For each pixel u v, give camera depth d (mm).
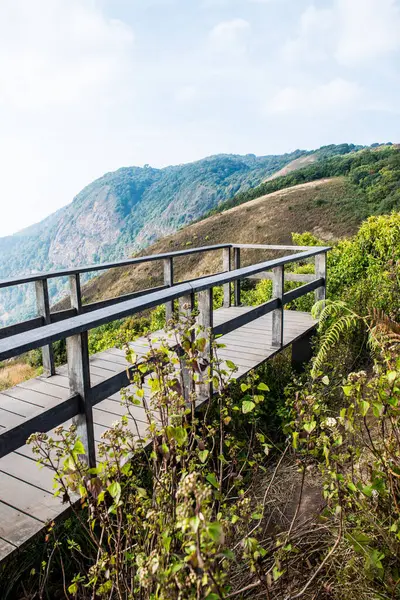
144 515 1577
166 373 1782
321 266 5309
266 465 2895
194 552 1025
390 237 6594
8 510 2057
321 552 1969
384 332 2389
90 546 2143
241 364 3771
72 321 2129
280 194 61375
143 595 1479
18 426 1948
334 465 1779
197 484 1044
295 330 4844
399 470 1745
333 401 3359
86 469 1476
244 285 11258
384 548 1726
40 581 1955
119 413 3023
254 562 1430
